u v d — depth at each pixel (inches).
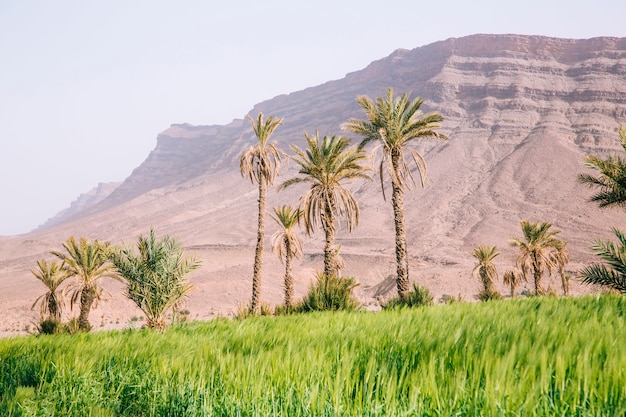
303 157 1000.9
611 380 100.6
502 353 137.1
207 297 2903.5
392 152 920.9
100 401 167.3
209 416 126.6
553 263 1830.7
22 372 204.1
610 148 6983.3
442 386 110.6
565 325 177.5
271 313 808.9
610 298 314.0
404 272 887.7
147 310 598.9
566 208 5413.4
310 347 174.9
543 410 93.1
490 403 95.4
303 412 111.0
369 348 167.3
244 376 139.9
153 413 146.3
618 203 514.0
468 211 5905.5
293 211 1237.1
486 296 1236.5
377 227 6171.3
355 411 104.4
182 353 206.2
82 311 1178.6
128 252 597.6
